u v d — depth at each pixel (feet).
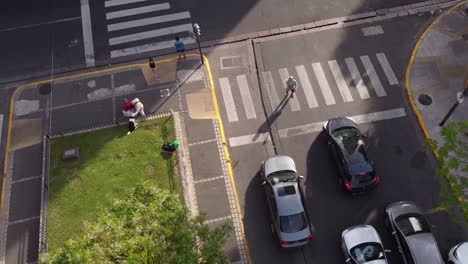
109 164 76.79
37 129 84.89
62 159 77.71
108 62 92.84
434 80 86.58
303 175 77.46
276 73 89.20
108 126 81.66
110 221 48.78
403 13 95.86
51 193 74.23
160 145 78.38
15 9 101.40
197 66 91.15
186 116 84.69
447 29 93.25
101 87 89.51
